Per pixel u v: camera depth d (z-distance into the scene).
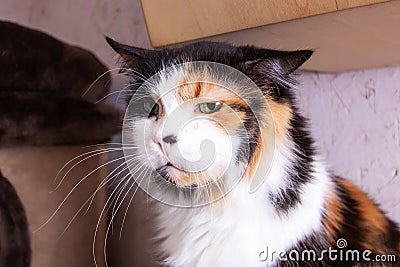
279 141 0.43
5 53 0.48
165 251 0.47
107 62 0.64
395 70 0.54
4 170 0.49
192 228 0.44
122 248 0.62
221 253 0.43
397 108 0.54
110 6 0.68
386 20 0.39
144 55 0.44
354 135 0.56
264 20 0.40
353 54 0.49
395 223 0.49
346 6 0.37
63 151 0.53
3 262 0.46
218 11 0.41
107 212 0.57
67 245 0.53
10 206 0.47
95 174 0.55
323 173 0.47
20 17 0.76
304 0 0.38
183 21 0.43
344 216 0.46
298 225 0.43
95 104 0.53
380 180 0.55
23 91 0.49
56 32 0.73
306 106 0.58
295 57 0.41
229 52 0.42
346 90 0.56
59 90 0.51
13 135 0.48
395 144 0.54
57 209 0.53
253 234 0.43
